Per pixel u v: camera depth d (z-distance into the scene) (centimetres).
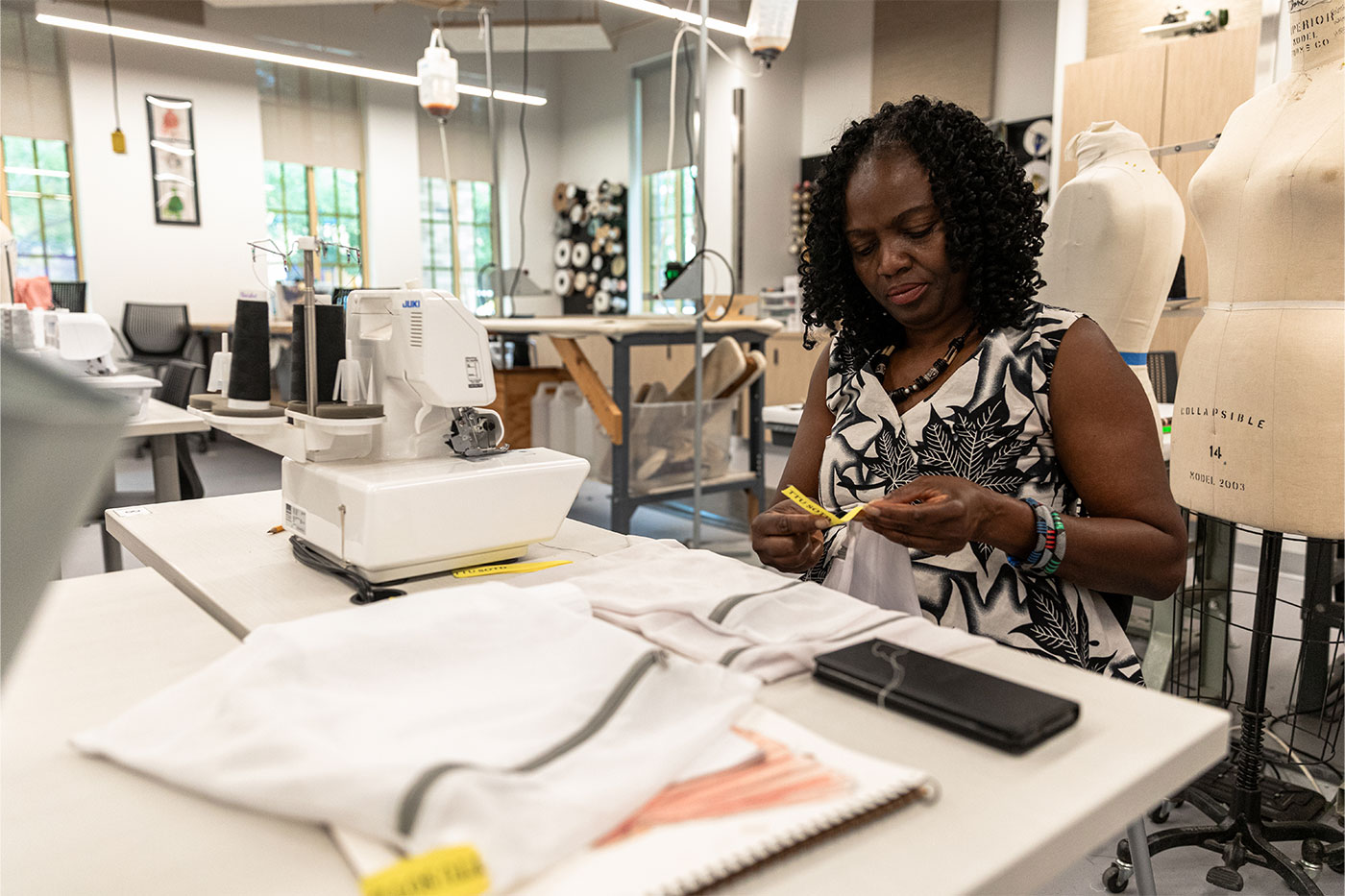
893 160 117
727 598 86
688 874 46
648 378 755
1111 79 479
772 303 731
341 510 108
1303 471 154
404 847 47
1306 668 218
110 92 774
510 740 56
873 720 68
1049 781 59
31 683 77
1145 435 112
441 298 115
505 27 701
